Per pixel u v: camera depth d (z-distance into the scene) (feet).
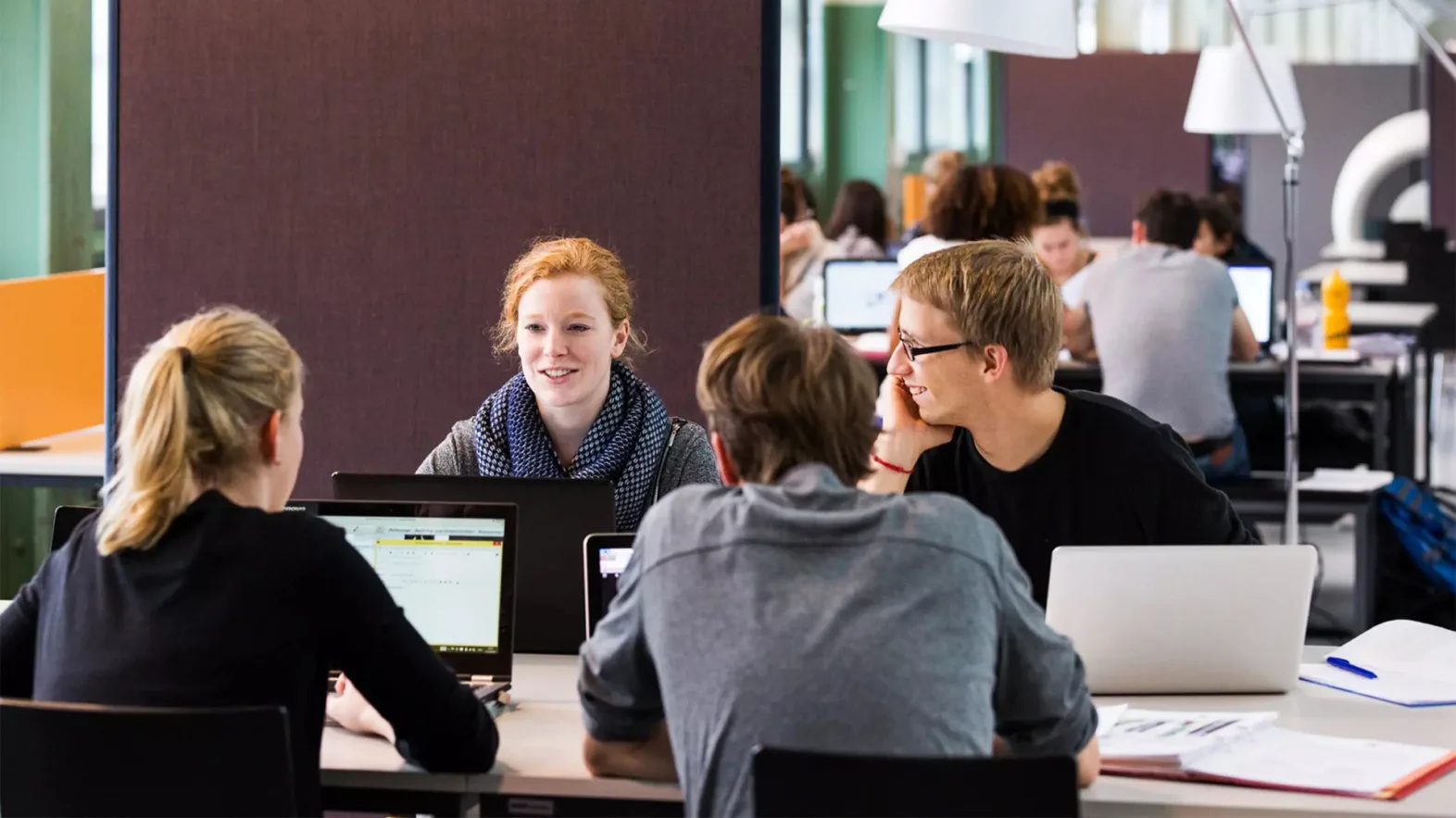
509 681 8.60
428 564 8.65
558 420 10.38
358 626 7.00
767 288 12.97
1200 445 19.89
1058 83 39.27
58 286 16.30
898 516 6.51
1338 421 22.12
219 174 13.25
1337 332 23.66
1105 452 9.36
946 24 11.85
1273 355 23.93
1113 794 7.14
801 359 6.70
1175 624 8.54
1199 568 8.48
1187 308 19.83
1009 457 9.44
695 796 6.42
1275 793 7.14
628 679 6.95
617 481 10.23
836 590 6.36
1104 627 8.53
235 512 6.97
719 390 6.73
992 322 9.00
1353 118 42.93
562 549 9.37
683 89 12.89
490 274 13.11
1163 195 20.67
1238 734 7.71
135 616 6.84
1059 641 6.76
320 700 7.07
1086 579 8.46
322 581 6.95
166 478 6.84
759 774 5.92
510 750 7.85
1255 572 8.50
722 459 6.91
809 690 6.24
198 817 6.44
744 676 6.31
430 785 7.51
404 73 13.05
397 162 13.12
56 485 15.33
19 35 18.19
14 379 16.03
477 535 8.65
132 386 6.97
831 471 6.69
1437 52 16.29
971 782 5.81
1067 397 9.56
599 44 12.92
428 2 13.01
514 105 13.01
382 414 13.28
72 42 18.34
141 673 6.77
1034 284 9.07
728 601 6.43
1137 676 8.65
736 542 6.50
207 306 13.34
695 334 13.03
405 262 13.17
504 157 13.04
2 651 7.43
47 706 6.45
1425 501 19.33
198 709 6.50
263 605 6.83
